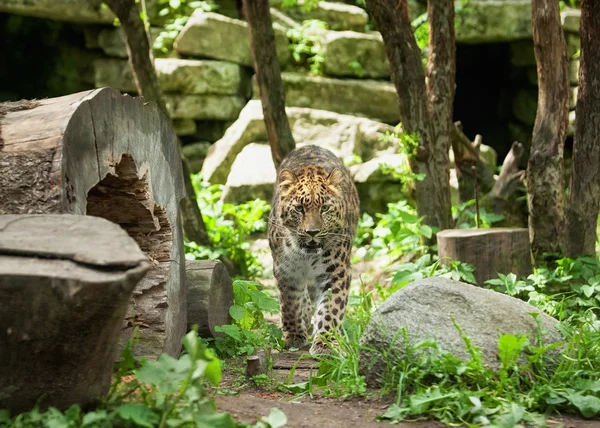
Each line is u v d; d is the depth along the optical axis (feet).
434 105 36.81
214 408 14.19
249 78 60.13
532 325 19.40
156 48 58.18
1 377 13.34
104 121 17.35
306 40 59.11
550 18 30.45
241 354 24.58
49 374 13.57
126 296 12.61
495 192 42.22
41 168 15.19
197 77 56.75
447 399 17.04
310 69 59.41
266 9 37.27
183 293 22.43
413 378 18.11
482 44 62.95
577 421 16.92
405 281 29.99
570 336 19.99
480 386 17.79
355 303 30.86
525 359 18.79
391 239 44.32
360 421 16.57
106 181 19.63
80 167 16.15
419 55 35.91
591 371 19.04
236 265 43.11
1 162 15.29
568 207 30.55
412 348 18.45
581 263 30.01
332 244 27.53
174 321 21.18
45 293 12.16
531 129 59.62
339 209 27.61
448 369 17.88
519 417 15.93
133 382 15.17
